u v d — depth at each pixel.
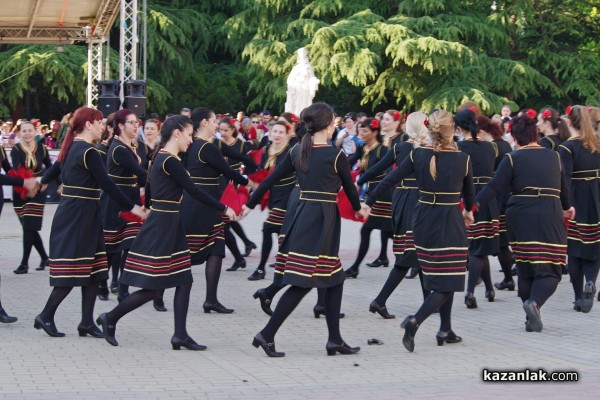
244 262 14.64
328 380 8.23
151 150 13.05
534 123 10.35
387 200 13.63
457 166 9.32
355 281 13.75
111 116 12.01
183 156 10.98
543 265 10.17
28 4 26.09
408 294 12.75
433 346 9.70
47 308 9.88
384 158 11.60
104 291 12.18
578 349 9.59
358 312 11.52
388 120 13.41
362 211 9.19
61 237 9.66
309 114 8.85
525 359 9.12
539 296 10.12
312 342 9.84
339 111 43.84
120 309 9.41
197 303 11.96
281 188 13.35
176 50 43.34
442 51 37.38
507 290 13.20
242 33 43.00
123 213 11.26
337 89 43.38
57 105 43.09
